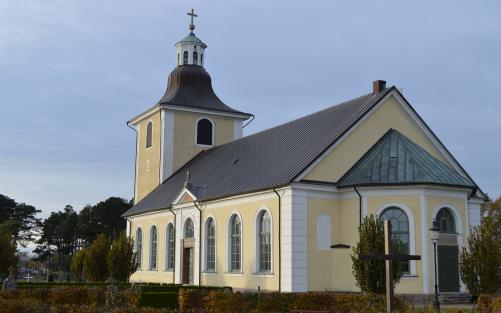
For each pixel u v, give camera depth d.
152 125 51.53
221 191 35.62
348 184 29.59
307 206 29.48
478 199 34.19
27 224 101.56
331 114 35.22
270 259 30.88
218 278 35.16
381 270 23.00
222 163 41.53
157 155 49.88
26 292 24.55
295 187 29.19
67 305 18.22
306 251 29.09
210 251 36.81
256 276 31.52
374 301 20.69
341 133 30.89
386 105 32.84
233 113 51.47
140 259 47.16
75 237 99.69
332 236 29.89
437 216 28.69
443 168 29.97
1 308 17.39
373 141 32.06
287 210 29.34
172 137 49.44
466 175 34.47
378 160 30.20
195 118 50.44
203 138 50.59
